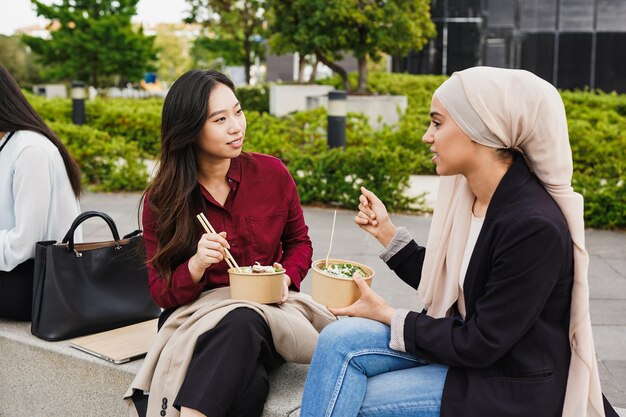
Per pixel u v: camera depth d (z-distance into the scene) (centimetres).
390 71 2008
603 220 687
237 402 235
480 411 196
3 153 315
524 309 189
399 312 210
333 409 208
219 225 272
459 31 1873
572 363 198
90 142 906
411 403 206
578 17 1856
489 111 195
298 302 270
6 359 316
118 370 282
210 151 257
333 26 1520
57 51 2461
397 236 250
